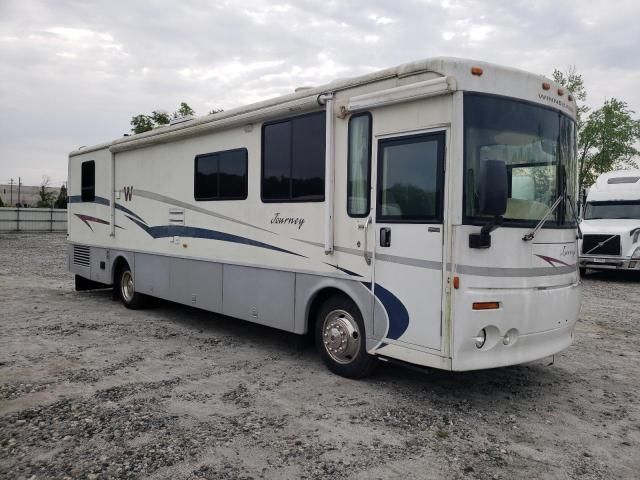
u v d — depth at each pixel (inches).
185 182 309.4
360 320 213.8
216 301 287.6
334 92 219.1
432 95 182.5
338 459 151.9
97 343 275.7
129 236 365.1
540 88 200.2
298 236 236.7
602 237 581.3
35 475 140.2
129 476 140.6
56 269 637.3
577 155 222.1
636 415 190.9
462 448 160.7
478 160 181.6
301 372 229.8
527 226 190.4
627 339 307.3
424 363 186.4
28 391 201.8
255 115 253.9
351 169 212.7
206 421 175.9
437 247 182.1
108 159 385.1
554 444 165.3
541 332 194.2
